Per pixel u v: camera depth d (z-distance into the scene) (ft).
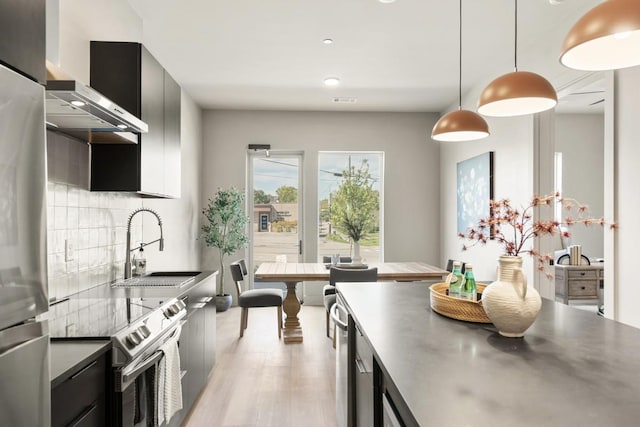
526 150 11.62
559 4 9.35
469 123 7.14
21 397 2.74
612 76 8.54
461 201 16.38
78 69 7.40
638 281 8.01
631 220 8.17
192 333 8.10
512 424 2.51
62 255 7.07
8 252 2.66
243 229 18.44
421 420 2.57
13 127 2.72
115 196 9.16
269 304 13.37
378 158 19.54
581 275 13.66
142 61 7.89
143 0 9.23
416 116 19.15
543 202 5.25
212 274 10.03
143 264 10.08
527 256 11.63
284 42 11.52
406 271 12.78
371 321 5.16
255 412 8.40
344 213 19.43
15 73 2.75
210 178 18.53
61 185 7.07
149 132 8.32
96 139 7.60
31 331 2.88
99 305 6.36
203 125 18.53
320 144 18.86
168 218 13.70
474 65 13.29
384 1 9.28
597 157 19.25
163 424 6.22
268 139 18.71
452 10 9.68
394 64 13.16
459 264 6.00
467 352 3.93
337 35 11.09
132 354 4.83
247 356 11.70
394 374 3.35
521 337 4.43
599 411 2.68
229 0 9.24
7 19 2.78
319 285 18.89
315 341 13.14
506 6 9.49
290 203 19.36
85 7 7.61
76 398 4.03
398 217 19.16
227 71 13.79
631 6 3.45
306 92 16.10
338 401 7.73
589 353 3.90
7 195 2.66
